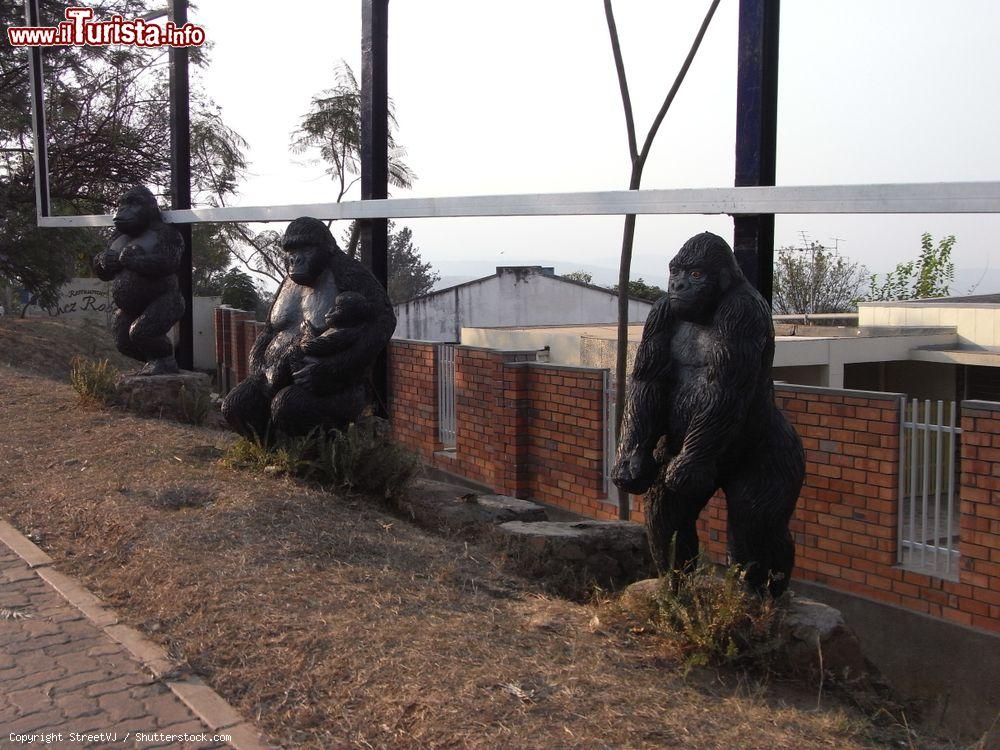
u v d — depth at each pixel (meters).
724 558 7.11
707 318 4.58
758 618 4.64
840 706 4.42
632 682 4.19
